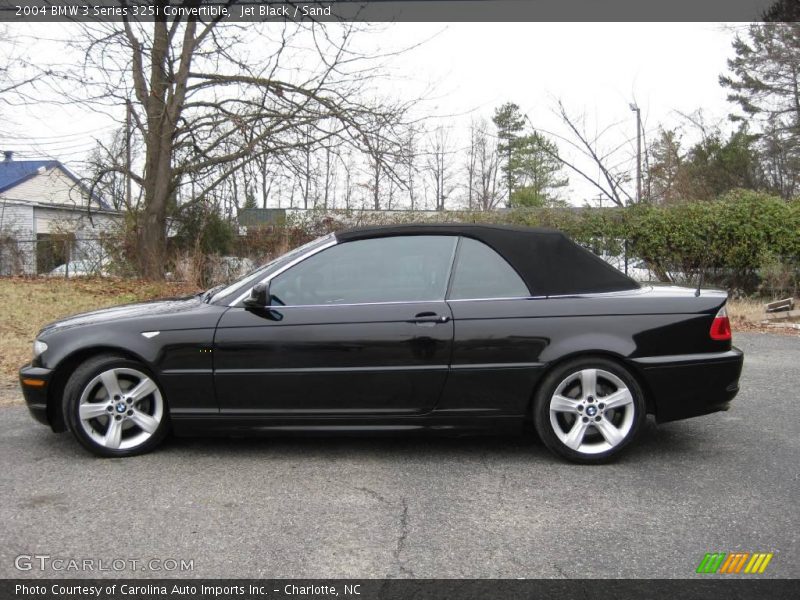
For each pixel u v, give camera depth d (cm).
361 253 451
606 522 348
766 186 2802
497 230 457
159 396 445
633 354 429
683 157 2289
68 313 1151
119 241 1747
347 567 300
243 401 436
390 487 397
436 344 429
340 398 434
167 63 1437
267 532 336
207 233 1677
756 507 367
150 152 1644
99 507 365
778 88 3272
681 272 1498
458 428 439
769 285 1399
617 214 1522
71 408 437
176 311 450
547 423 432
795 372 743
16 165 3491
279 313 436
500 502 375
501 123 4797
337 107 1450
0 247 2042
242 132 1463
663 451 467
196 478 411
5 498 377
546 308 435
